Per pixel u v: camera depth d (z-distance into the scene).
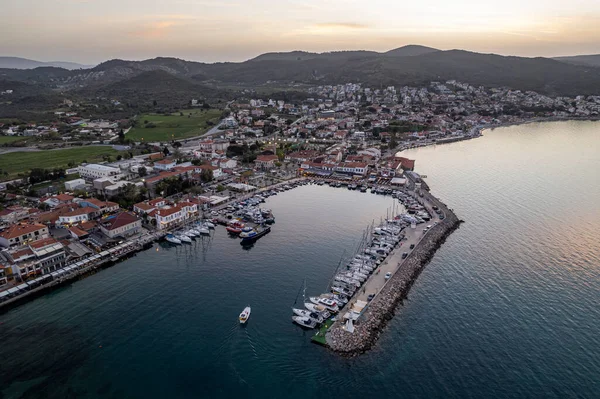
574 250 148.00
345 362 91.75
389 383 85.94
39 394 81.44
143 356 92.94
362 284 123.81
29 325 103.75
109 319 106.56
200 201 189.62
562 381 86.62
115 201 190.12
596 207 193.88
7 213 164.25
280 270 133.88
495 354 94.50
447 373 88.62
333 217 185.62
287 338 99.25
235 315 108.50
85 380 85.62
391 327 104.12
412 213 188.50
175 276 129.50
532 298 117.38
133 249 145.50
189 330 102.12
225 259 141.75
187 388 84.25
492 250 149.12
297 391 83.81
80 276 127.69
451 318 107.94
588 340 99.44
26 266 121.38
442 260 141.88
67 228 154.50
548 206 196.38
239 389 84.25
